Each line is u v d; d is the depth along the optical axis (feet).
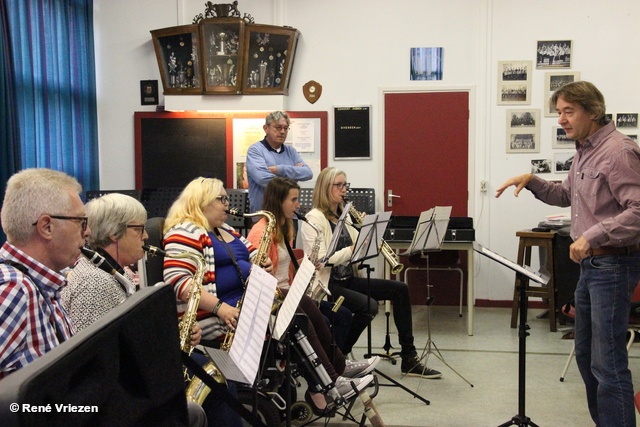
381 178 18.85
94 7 19.15
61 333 4.86
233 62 18.07
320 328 9.18
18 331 4.38
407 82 18.61
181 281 7.84
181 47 18.28
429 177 18.69
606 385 7.48
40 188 4.72
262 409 7.89
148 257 8.53
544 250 16.33
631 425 7.41
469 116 18.40
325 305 10.52
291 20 18.85
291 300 6.45
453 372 12.16
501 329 15.74
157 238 8.62
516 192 9.07
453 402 10.50
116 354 2.66
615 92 17.72
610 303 7.47
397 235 15.46
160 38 18.25
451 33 18.35
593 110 7.67
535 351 13.67
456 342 14.47
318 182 11.53
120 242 6.69
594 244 7.32
